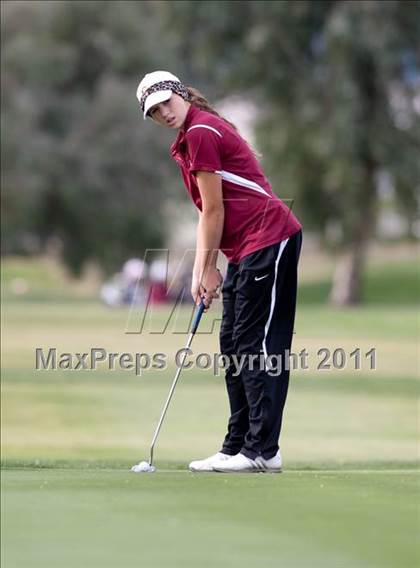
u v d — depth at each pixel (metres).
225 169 20.09
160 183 167.12
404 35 126.12
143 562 11.98
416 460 31.58
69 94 167.50
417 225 137.25
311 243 173.88
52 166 161.25
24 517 13.99
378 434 41.75
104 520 13.88
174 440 39.06
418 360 70.81
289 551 12.55
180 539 12.97
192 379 59.66
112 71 167.25
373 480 17.64
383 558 12.29
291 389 56.72
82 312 114.12
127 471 19.20
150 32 166.38
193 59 153.75
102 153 163.00
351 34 122.25
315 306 143.75
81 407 48.28
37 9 164.88
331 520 14.12
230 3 133.12
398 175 128.50
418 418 46.69
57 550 12.42
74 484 16.55
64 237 170.88
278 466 20.23
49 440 38.28
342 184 129.88
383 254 180.62
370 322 103.44
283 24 129.50
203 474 18.48
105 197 165.12
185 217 170.88
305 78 131.00
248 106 151.12
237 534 13.27
